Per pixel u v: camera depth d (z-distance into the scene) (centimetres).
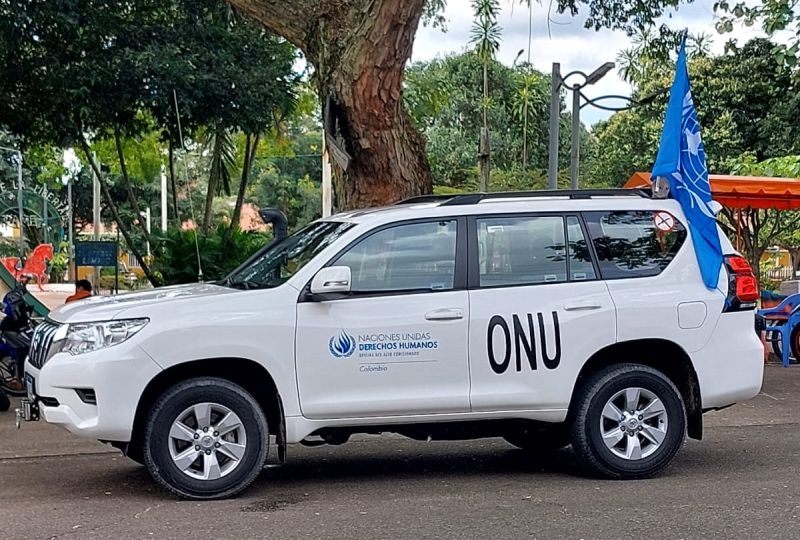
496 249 702
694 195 738
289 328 655
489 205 710
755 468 757
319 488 700
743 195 1421
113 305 661
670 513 615
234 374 675
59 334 645
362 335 664
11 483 723
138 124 1717
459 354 677
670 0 1309
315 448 863
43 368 642
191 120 1661
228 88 1589
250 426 656
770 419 995
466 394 678
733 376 723
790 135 2338
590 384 704
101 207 4653
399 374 669
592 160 3506
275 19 1031
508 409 686
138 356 632
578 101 1432
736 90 2561
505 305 687
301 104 2130
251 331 648
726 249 742
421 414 675
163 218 3891
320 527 587
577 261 712
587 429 702
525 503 646
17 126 1630
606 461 704
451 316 675
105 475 750
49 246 2667
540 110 3112
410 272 686
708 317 717
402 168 1020
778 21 1312
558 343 689
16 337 1105
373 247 686
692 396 724
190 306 652
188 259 1552
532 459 811
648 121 3144
